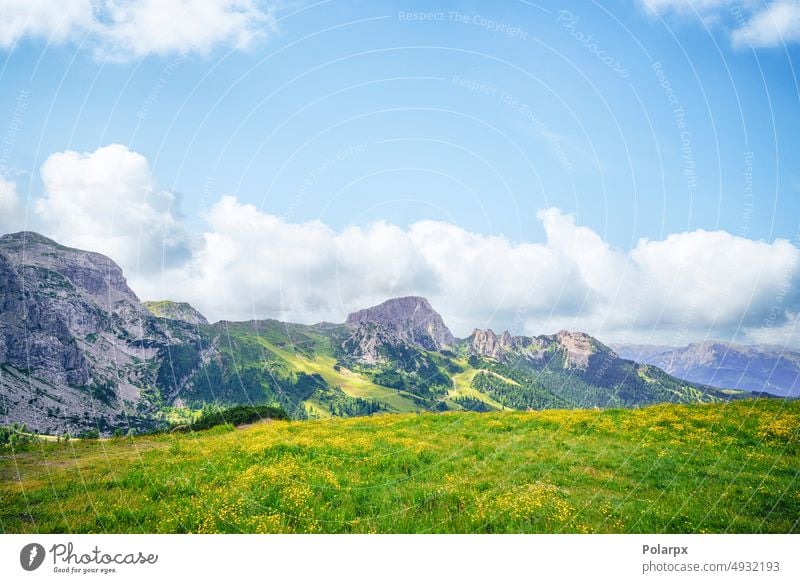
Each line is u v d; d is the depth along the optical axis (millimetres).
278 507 13844
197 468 17344
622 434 21984
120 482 15875
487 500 14352
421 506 14172
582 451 19422
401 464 18141
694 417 23469
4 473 17281
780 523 13297
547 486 15492
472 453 19594
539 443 20938
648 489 15469
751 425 21672
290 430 25984
